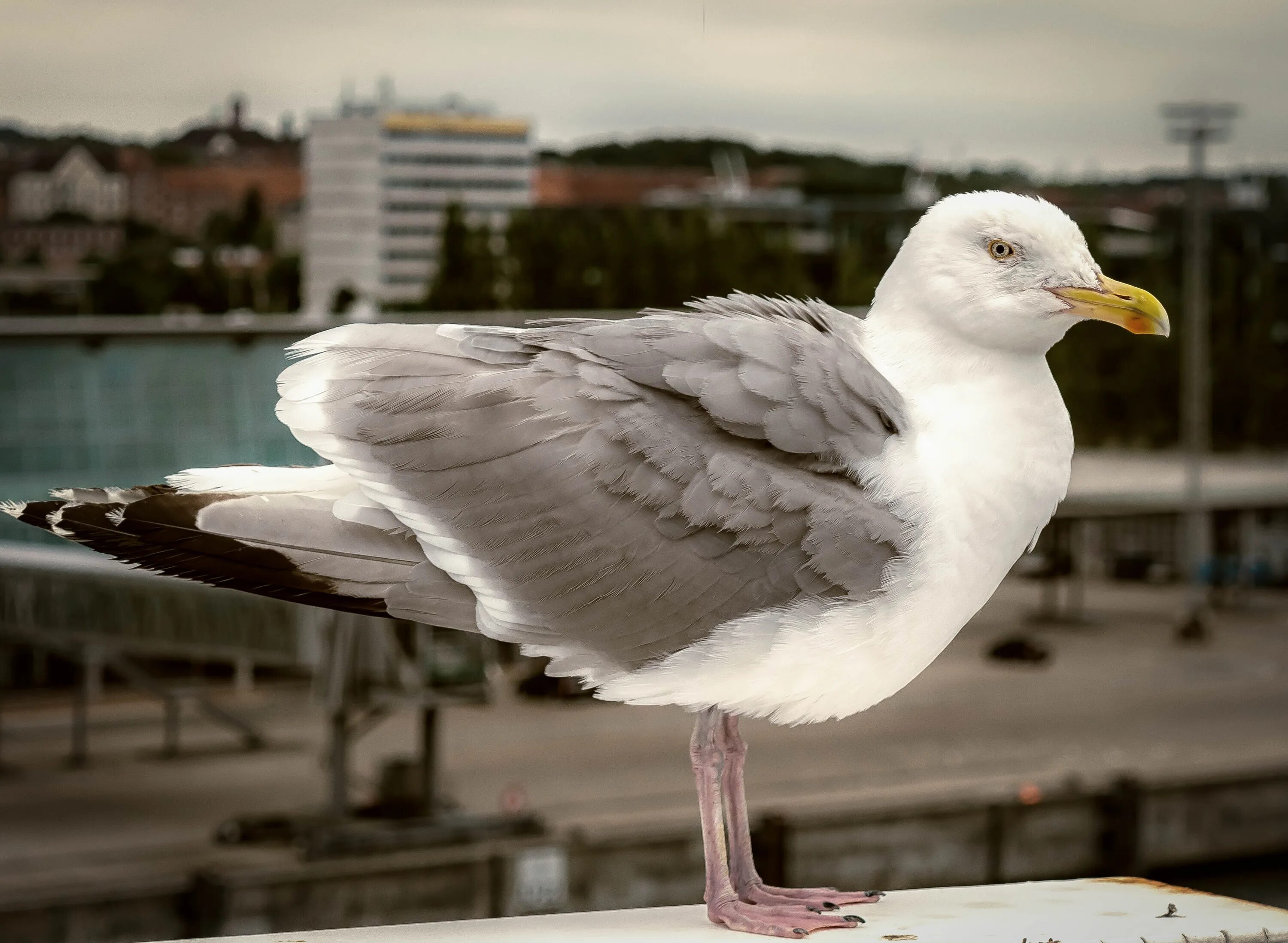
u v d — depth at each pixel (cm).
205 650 2502
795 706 414
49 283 4362
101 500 377
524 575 395
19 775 2806
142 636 2545
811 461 399
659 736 3434
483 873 2411
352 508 396
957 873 2819
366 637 2444
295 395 405
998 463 400
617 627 399
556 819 2703
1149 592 5212
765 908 395
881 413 402
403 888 2341
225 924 2186
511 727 3497
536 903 2430
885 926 383
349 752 2686
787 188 5459
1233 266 5691
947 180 5731
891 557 395
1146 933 369
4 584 2595
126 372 3034
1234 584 5147
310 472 405
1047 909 399
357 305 4603
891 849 2764
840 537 393
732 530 394
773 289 5112
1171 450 5453
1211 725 3606
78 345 3009
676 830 2544
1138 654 4356
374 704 2469
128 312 4400
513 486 394
